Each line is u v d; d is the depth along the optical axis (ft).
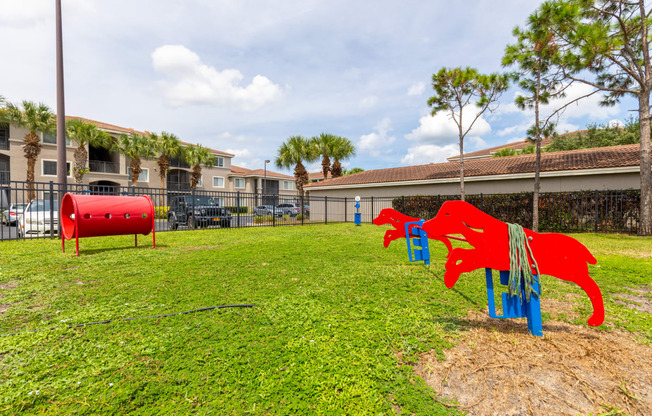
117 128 100.37
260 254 21.57
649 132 33.12
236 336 8.55
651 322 9.62
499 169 50.83
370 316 10.10
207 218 44.73
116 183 98.02
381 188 63.93
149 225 23.15
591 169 39.81
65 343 8.00
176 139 98.73
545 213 40.86
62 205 21.39
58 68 29.84
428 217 53.31
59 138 29.89
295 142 88.02
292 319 9.79
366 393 6.05
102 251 21.99
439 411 5.57
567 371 6.84
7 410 5.49
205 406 5.71
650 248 24.45
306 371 6.79
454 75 46.37
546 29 33.40
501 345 8.05
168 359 7.34
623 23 33.35
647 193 32.89
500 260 8.24
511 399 5.93
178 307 10.80
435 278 15.12
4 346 7.74
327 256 21.02
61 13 29.99
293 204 100.53
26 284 13.34
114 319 9.63
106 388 6.19
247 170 155.84
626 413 5.52
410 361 7.29
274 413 5.53
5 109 68.49
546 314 10.32
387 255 21.61
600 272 16.47
